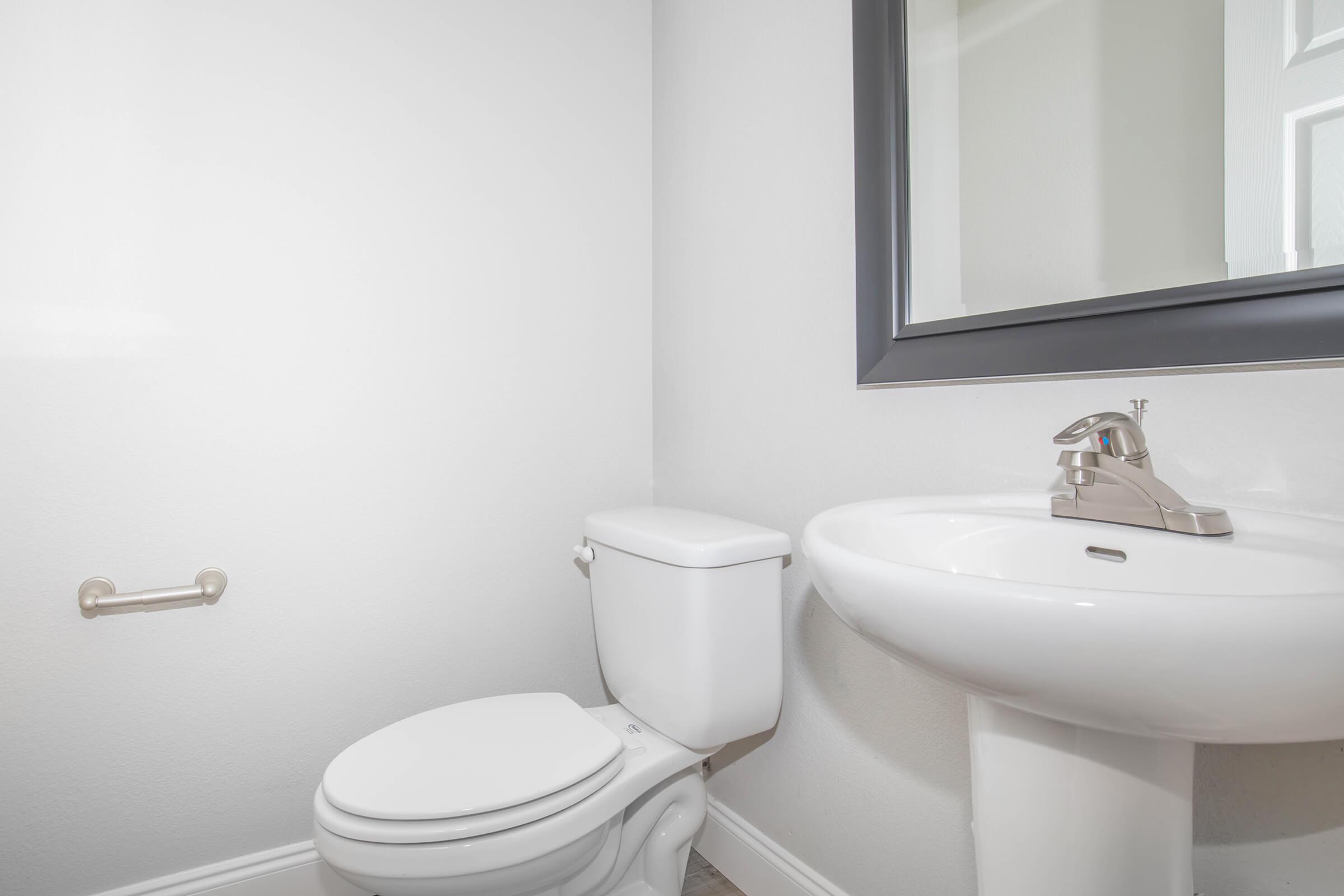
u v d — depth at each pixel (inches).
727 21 56.7
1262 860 27.5
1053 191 34.5
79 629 45.9
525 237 61.5
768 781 53.7
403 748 41.5
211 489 49.4
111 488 46.6
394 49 55.8
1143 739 23.6
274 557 51.5
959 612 19.2
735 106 56.0
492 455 60.0
